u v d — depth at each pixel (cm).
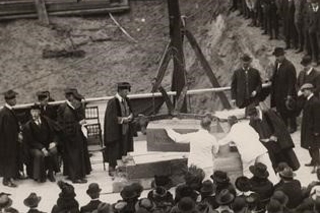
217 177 1600
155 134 2161
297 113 2536
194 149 1964
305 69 2488
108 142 2209
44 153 2172
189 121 2228
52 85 3941
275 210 1403
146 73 4072
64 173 2219
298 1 2919
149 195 1582
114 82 3997
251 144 1950
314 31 2767
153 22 4450
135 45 4278
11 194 2066
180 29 2580
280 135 2030
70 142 2178
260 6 3312
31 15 4362
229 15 3734
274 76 2561
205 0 4159
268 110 2066
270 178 1928
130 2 4588
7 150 2170
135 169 2050
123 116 2211
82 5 4462
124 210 1486
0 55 4138
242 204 1429
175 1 2556
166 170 2059
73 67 4103
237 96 2531
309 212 1390
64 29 4328
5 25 4316
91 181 2186
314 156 2127
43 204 1998
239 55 3353
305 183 2050
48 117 2211
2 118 2166
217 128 2128
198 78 3594
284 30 3027
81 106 2223
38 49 4184
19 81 3956
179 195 1557
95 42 4294
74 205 1595
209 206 1485
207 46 3753
